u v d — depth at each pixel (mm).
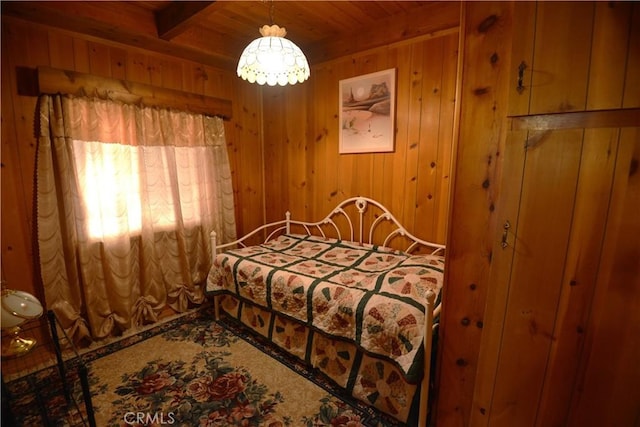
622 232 948
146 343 2316
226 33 2693
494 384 1223
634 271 946
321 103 3006
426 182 2455
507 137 1083
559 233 1037
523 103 1037
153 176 2566
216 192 3014
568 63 954
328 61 2879
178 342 2332
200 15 1972
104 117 2266
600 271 992
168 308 2781
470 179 1209
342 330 1727
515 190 1092
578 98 953
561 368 1091
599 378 1034
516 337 1156
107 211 2316
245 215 3443
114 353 2189
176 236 2750
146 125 2502
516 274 1127
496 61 1101
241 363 2072
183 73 2789
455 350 1343
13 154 1993
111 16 2057
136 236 2516
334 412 1651
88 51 2244
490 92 1126
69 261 2176
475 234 1227
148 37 2285
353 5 2254
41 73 1952
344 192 2951
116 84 2283
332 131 2961
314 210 3211
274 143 3438
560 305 1064
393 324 1512
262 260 2412
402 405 1535
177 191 2699
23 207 2051
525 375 1158
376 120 2641
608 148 936
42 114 2023
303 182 3256
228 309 2566
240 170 3348
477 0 1111
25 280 2084
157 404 1704
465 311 1292
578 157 980
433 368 1480
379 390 1626
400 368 1447
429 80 2355
